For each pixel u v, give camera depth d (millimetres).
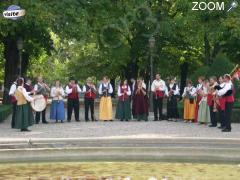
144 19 35594
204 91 20375
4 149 11922
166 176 9312
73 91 22281
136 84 22703
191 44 37312
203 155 11766
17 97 16875
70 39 26797
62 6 25641
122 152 11867
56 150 11797
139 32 37344
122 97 22672
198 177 9234
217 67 23906
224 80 17219
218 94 17047
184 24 33656
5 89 31359
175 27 35469
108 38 31438
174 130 17047
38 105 18656
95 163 11023
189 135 14930
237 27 27141
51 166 10570
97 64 50594
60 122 21625
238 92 22391
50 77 64188
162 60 38938
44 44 31000
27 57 32969
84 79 53344
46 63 54844
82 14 26016
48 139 12859
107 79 22750
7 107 24875
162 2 36562
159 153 11836
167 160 11641
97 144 12898
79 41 26734
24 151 11664
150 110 29969
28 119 17047
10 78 31391
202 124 20359
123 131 16531
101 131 16578
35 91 18781
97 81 54281
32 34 29078
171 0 36344
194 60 41250
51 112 21688
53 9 25344
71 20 25703
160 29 35688
